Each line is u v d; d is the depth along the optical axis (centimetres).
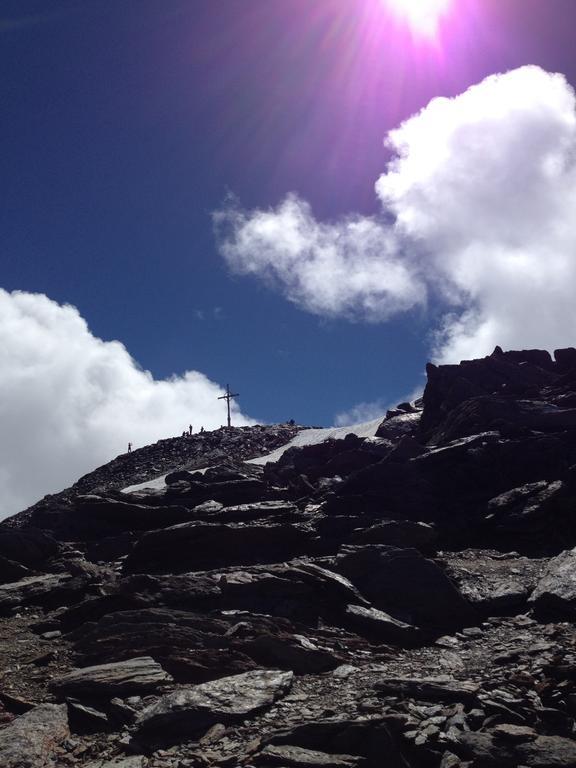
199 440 8006
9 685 1520
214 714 1243
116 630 1703
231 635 1644
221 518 2958
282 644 1554
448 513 2686
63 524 3181
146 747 1202
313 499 3250
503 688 1209
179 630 1652
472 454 2889
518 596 1828
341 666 1499
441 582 1861
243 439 7662
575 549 1980
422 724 1108
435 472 2909
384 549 1998
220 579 2006
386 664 1523
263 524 2739
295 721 1201
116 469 7844
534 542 2406
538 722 1089
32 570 2661
